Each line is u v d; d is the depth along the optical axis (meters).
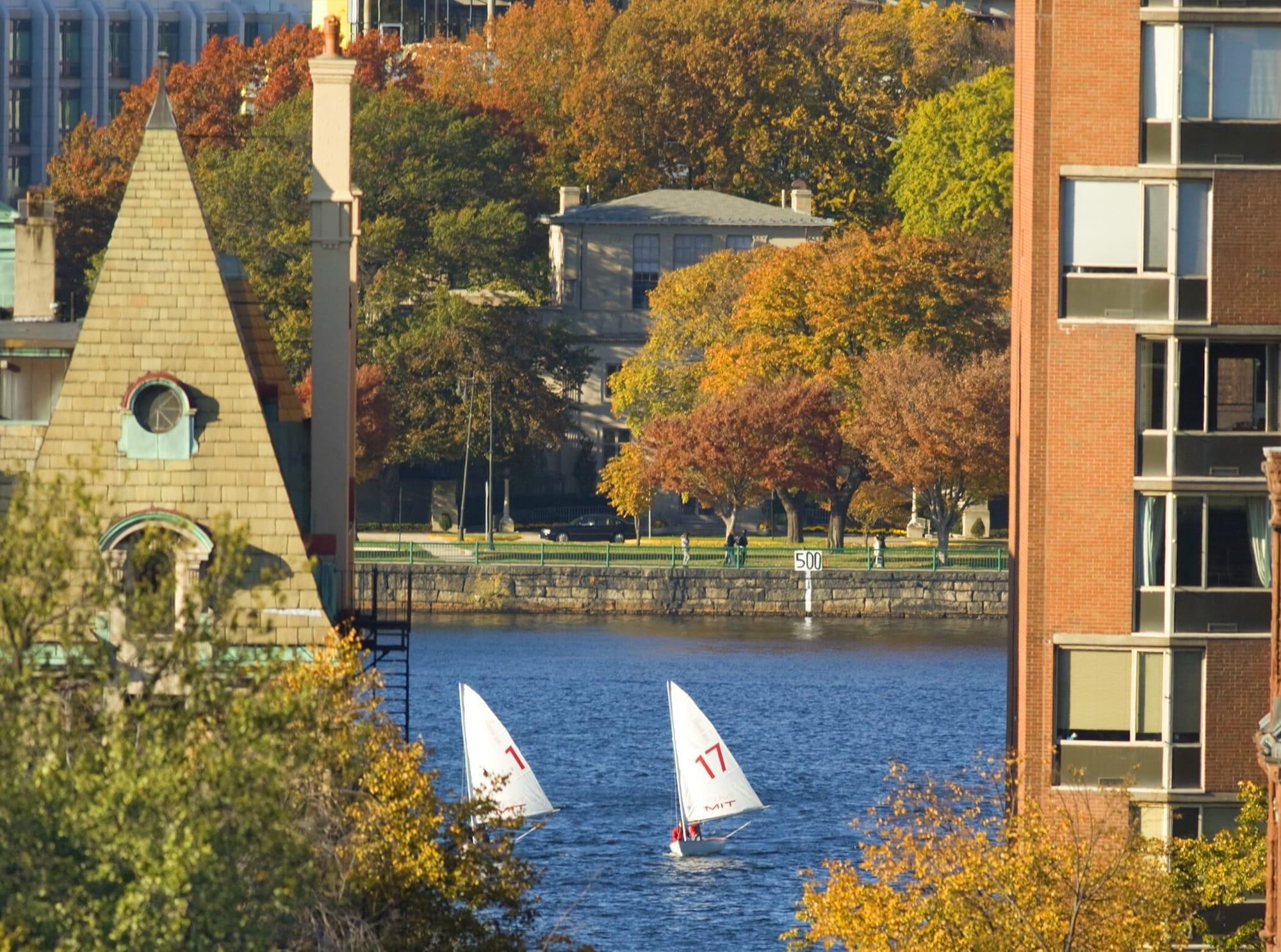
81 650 180.88
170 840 155.50
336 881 193.38
